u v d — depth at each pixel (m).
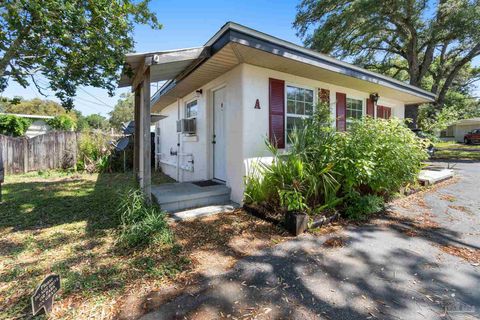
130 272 2.42
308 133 4.34
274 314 1.86
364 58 16.08
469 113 22.78
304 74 5.24
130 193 3.80
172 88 6.25
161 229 3.16
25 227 3.63
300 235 3.29
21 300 2.02
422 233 3.33
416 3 11.43
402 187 5.02
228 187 4.96
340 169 3.98
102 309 1.91
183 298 2.04
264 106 4.78
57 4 3.44
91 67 4.46
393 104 8.59
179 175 7.66
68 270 2.46
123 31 4.36
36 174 9.04
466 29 10.92
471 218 3.86
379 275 2.36
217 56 4.09
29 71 4.38
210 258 2.71
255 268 2.50
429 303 1.96
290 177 3.84
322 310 1.90
